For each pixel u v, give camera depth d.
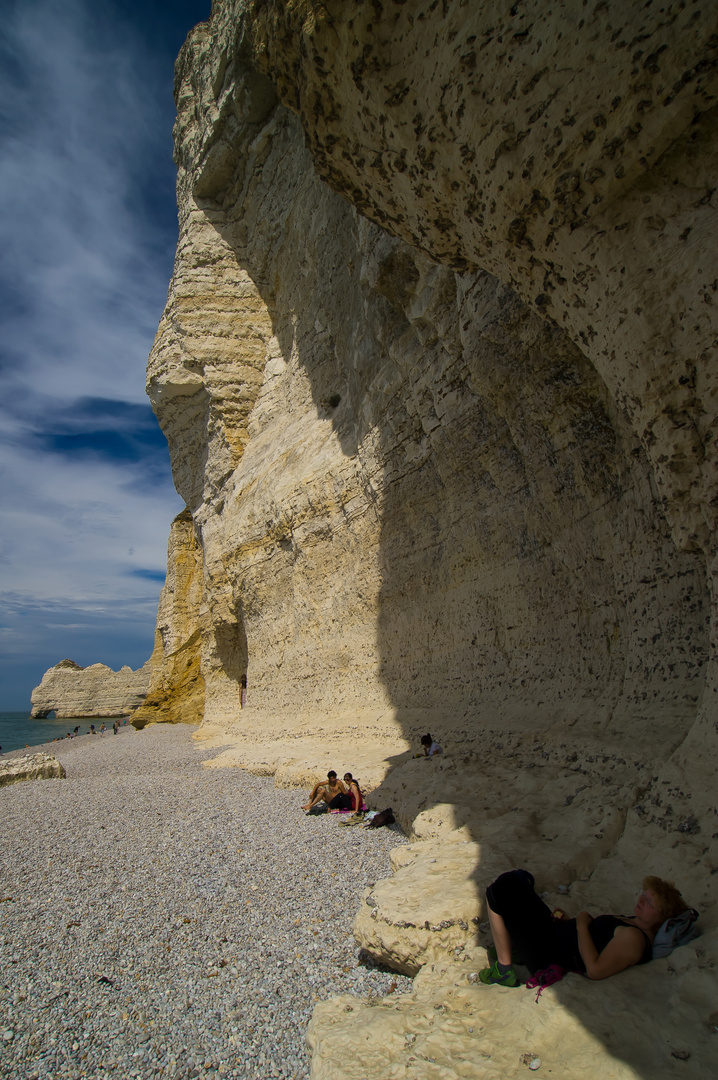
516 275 5.31
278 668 17.14
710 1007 2.40
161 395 22.88
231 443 21.03
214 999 3.69
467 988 3.07
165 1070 3.06
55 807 9.63
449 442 10.27
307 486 15.46
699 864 3.40
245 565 18.59
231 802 9.57
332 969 3.98
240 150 20.00
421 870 4.54
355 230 11.98
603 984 2.75
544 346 7.36
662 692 5.95
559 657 8.39
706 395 3.94
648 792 4.33
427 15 4.47
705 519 4.19
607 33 3.76
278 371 20.30
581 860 4.20
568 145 4.16
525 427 8.22
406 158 5.22
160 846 7.05
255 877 5.82
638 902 3.06
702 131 3.86
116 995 3.79
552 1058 2.41
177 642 31.33
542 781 6.24
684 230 3.95
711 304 3.81
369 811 7.82
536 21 4.02
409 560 12.14
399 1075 2.48
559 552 8.28
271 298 21.03
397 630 12.52
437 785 7.06
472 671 10.23
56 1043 3.31
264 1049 3.18
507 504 9.41
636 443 6.46
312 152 6.12
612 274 4.32
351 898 5.16
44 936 4.70
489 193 4.79
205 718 23.55
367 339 13.09
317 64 5.13
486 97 4.39
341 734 12.50
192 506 25.17
